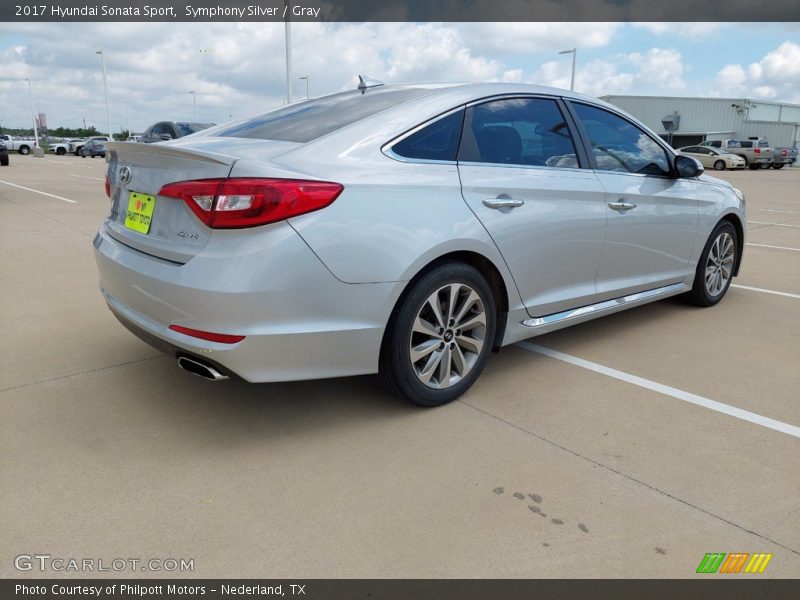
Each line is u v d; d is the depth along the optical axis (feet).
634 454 8.54
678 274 14.35
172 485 7.63
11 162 99.09
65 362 11.35
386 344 8.98
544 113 11.09
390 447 8.61
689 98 158.30
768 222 34.24
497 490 7.64
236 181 7.53
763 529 7.01
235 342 7.69
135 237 8.84
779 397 10.43
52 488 7.49
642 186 12.59
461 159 9.61
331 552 6.53
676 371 11.52
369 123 9.07
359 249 8.15
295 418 9.40
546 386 10.75
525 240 10.16
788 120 177.99
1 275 17.98
